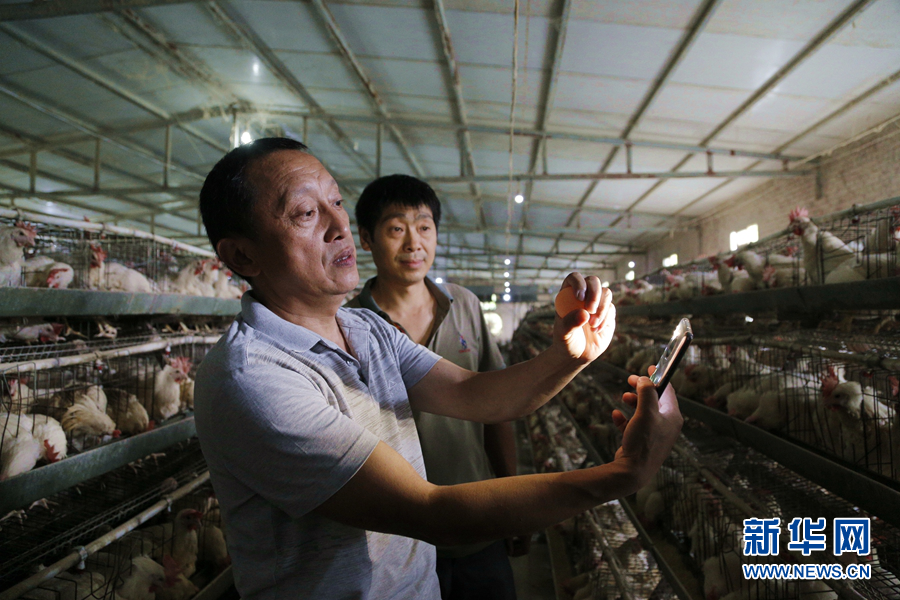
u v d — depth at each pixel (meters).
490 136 6.64
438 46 4.55
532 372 0.86
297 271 0.75
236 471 0.66
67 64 5.07
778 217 7.03
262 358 0.69
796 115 4.90
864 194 5.33
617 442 2.87
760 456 2.05
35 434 1.66
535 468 4.39
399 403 0.90
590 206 9.72
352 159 8.34
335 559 0.72
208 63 5.34
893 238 1.40
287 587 0.70
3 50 4.79
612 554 2.11
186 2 4.05
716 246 9.09
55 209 9.46
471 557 1.39
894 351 1.34
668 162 6.81
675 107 5.11
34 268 2.00
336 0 4.11
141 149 7.37
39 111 5.98
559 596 2.60
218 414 0.66
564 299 0.79
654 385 0.68
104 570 1.76
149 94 5.93
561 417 4.97
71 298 1.91
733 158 6.30
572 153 6.89
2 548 1.77
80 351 2.21
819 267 1.70
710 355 2.32
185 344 3.00
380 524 0.60
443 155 7.75
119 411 2.17
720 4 3.38
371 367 0.88
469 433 1.46
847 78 4.12
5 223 1.94
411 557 0.83
